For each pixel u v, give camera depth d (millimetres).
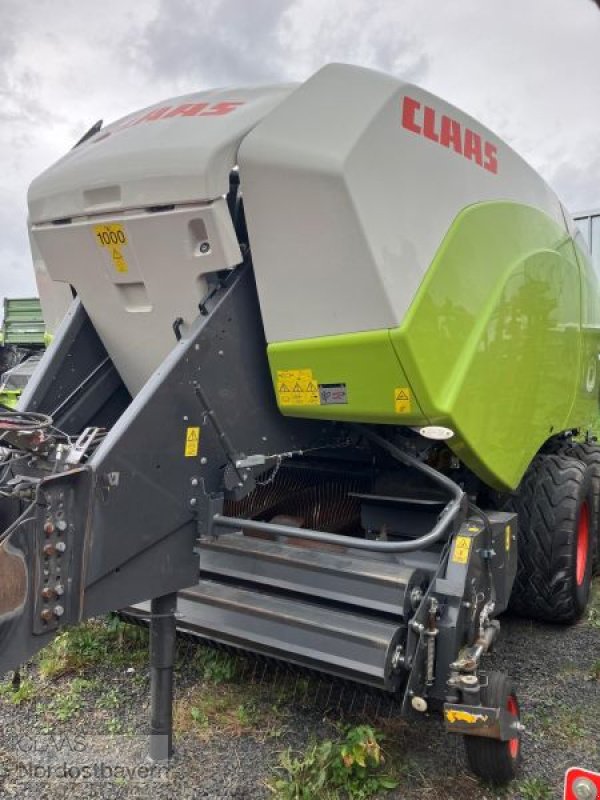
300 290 2707
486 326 3057
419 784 2654
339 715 3059
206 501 2670
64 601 2225
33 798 2564
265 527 2697
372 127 2594
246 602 2855
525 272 3426
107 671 3453
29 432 2436
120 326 3148
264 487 3869
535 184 3783
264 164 2609
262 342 2910
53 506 2186
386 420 2797
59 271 3174
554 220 3994
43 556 2160
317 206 2566
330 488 3822
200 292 2783
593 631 4004
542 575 3830
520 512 3857
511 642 3850
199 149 2611
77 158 3045
